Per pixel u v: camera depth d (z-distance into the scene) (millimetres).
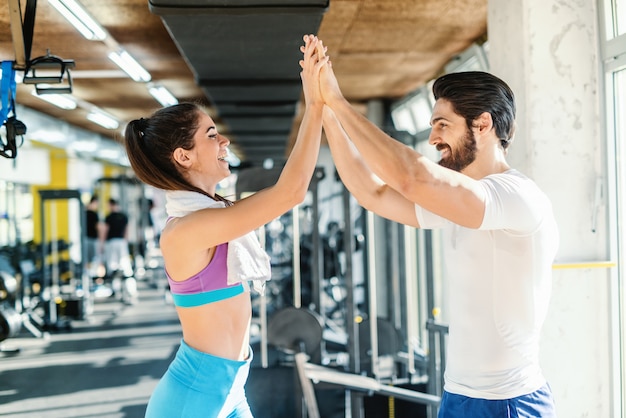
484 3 4625
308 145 1707
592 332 3137
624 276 3080
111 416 4695
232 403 1762
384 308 8375
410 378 4781
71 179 14727
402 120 9102
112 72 6891
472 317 1644
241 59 4887
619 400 3111
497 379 1616
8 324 6496
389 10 4785
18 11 2957
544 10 3131
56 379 5805
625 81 3064
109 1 4531
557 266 3012
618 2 3037
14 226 11750
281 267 10062
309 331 4531
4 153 3006
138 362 6398
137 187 14477
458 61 6406
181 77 7465
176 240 1657
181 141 1741
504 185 1564
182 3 3332
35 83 3096
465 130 1677
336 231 8281
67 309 9016
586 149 3152
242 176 4762
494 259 1611
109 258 11500
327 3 3402
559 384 3123
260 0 3342
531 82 3123
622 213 3086
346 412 4676
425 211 1824
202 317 1718
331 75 1703
